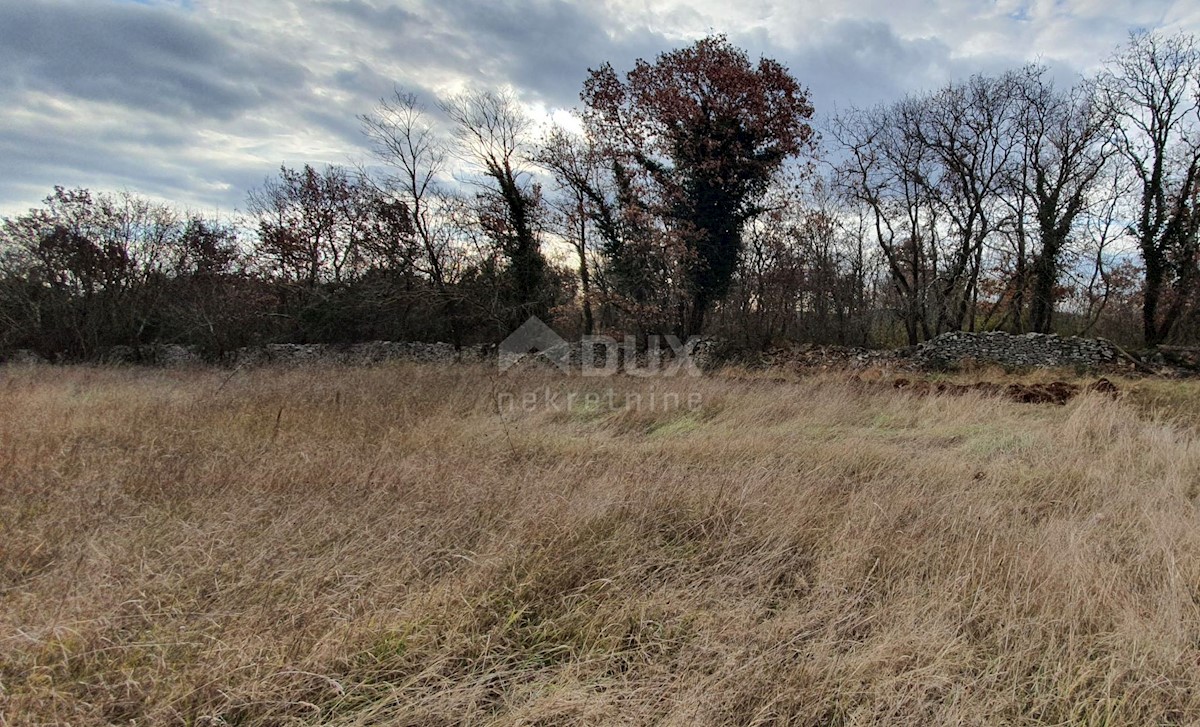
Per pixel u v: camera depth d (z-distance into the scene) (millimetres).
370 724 2021
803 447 5961
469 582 2797
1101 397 8039
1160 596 2723
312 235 26016
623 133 20281
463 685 2139
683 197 19734
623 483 4320
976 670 2326
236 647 2240
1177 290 18719
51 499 3791
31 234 19625
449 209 21047
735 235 20625
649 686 2178
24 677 2076
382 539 3297
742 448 5824
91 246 20078
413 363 15609
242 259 23250
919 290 22594
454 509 3781
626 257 20094
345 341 20297
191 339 19594
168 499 3891
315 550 3211
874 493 4238
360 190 24297
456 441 5852
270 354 18000
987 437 6578
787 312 23922
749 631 2506
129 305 20406
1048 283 20406
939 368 16547
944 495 4258
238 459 4785
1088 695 2178
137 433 5746
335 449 5195
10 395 8047
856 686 2164
